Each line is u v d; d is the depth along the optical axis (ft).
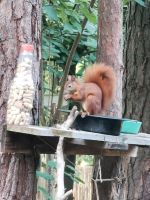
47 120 30.35
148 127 29.32
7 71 17.85
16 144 16.47
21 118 15.99
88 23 30.73
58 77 30.48
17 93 16.02
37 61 18.52
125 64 30.09
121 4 22.26
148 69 29.48
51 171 26.89
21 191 17.87
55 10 25.93
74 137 14.46
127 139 15.94
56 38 29.89
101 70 17.12
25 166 17.89
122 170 22.49
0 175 17.71
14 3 18.07
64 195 12.39
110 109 21.16
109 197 22.53
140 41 29.63
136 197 29.22
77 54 30.81
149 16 29.37
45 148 17.54
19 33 18.04
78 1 27.07
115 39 21.97
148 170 29.17
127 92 29.94
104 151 17.49
